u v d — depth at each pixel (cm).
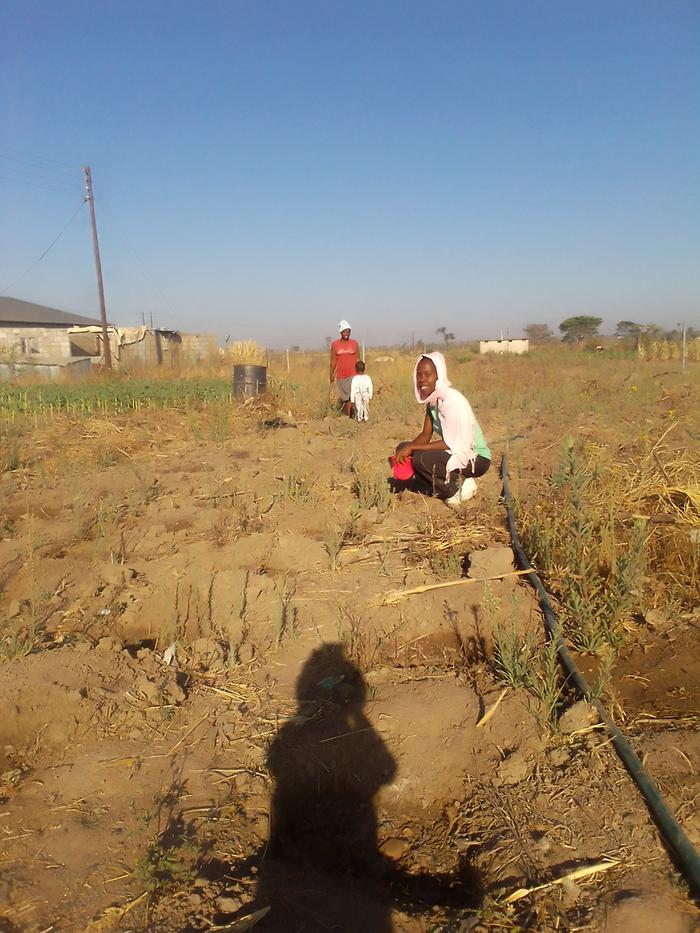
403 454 696
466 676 397
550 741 334
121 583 516
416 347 4859
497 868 273
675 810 283
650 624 447
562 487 661
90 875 265
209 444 1053
